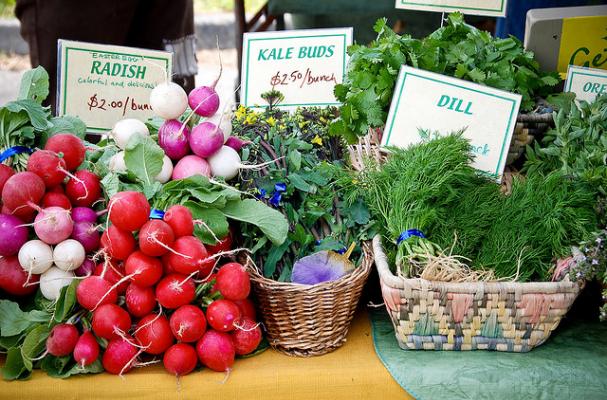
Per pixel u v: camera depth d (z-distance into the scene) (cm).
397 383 174
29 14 299
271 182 196
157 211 175
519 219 190
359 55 217
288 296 174
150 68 229
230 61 723
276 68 242
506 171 223
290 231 192
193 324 166
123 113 230
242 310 180
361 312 203
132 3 303
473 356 177
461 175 196
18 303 186
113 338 170
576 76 228
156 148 183
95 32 303
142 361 177
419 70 211
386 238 194
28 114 189
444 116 212
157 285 170
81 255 174
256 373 173
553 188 195
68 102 225
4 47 736
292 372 174
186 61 342
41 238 172
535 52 239
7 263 176
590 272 172
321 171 202
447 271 174
